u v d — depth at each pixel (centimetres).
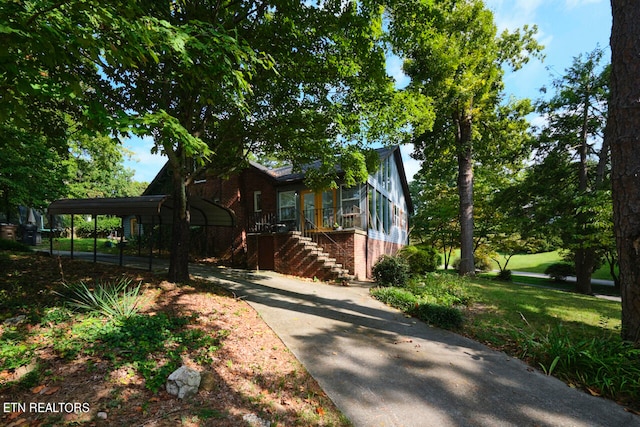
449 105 1198
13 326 402
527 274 2489
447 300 743
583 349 408
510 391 349
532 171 1526
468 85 1149
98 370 310
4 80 267
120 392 281
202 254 1580
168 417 256
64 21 262
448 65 1094
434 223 2144
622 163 423
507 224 1602
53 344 353
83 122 323
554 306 740
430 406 313
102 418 247
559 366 402
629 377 354
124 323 417
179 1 503
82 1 259
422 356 437
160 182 1914
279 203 1488
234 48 376
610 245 1158
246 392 313
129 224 2634
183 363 344
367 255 1267
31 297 514
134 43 303
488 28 1164
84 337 370
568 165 1408
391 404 314
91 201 913
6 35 239
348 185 873
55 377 294
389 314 645
